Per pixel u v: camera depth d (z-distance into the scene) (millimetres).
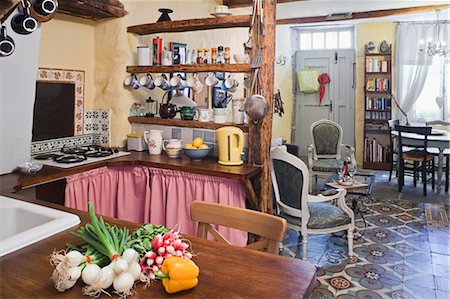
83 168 2492
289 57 7219
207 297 928
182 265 953
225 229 2465
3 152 2271
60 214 1489
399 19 6352
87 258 949
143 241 1055
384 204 4598
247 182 2330
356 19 6059
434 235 3623
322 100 7344
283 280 1021
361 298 2512
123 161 2686
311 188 5078
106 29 3137
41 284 975
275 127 6758
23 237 1243
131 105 3246
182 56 3254
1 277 1011
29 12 1766
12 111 2266
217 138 2580
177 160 2707
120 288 903
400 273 2861
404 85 6539
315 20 6258
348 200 4695
